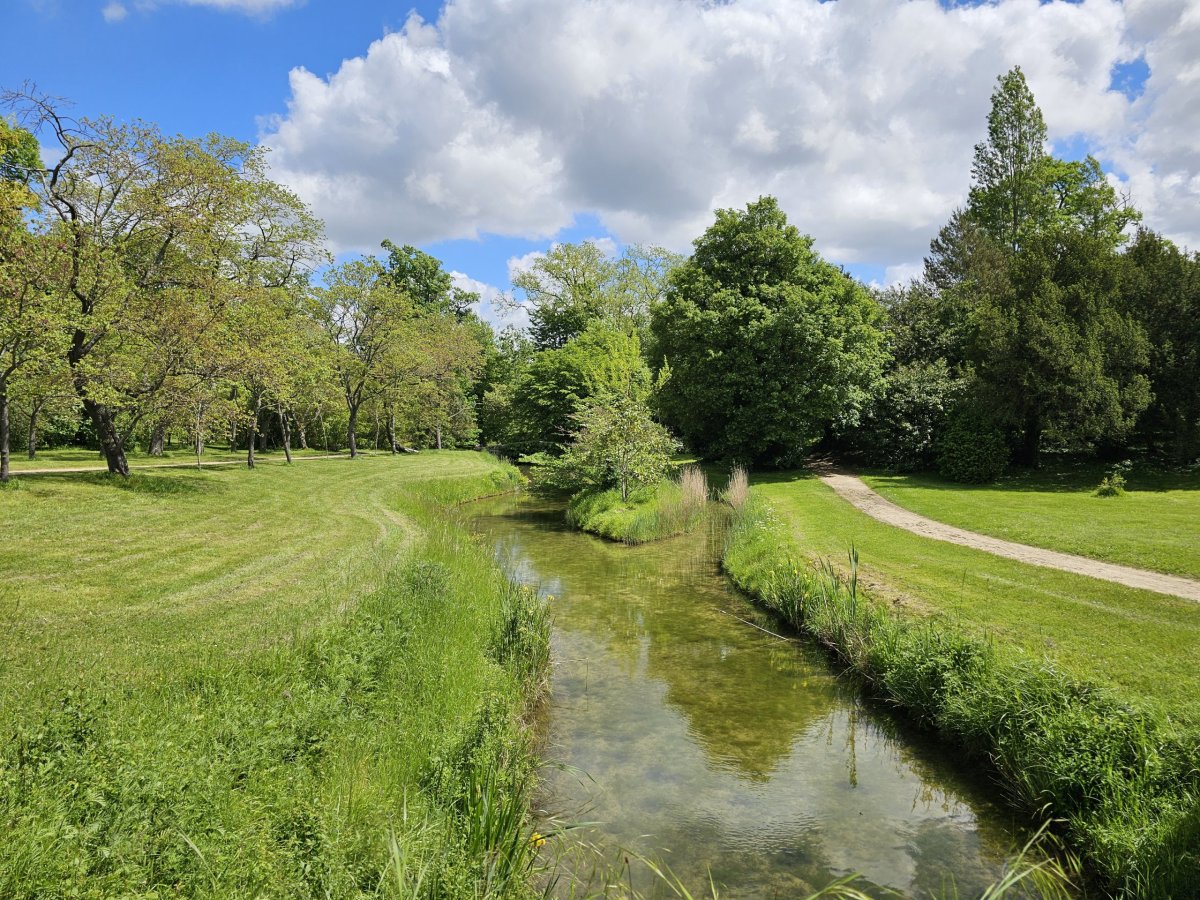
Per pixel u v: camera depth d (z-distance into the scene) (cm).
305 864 364
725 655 961
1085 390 2123
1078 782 514
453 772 507
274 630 757
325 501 1936
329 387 3288
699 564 1573
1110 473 2252
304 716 543
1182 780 468
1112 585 940
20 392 1584
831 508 1919
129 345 1728
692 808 575
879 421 2969
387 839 407
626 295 5041
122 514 1438
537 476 2933
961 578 1046
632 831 542
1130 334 2142
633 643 1013
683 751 680
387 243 5819
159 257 1811
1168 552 1112
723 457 3147
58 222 1600
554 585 1377
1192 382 2173
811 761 661
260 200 2453
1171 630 748
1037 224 3853
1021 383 2269
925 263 4778
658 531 1902
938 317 3350
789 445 3027
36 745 408
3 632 695
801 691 832
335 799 451
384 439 5375
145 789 389
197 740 476
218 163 1900
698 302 3045
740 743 698
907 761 660
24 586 884
